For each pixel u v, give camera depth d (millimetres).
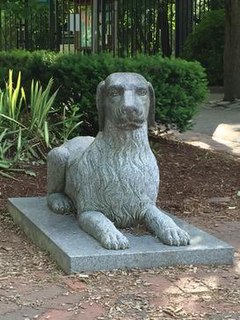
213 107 15812
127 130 4801
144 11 22094
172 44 24094
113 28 20312
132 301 4062
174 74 8516
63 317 3822
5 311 3898
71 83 8195
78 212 5129
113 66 8102
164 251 4629
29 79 8719
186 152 8672
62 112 8383
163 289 4262
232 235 5609
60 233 4941
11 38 20453
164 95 8367
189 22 22016
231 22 16281
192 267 4664
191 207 6484
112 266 4531
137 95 4742
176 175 7555
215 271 4625
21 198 6117
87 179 5000
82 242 4734
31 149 7590
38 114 7676
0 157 7281
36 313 3875
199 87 8750
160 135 9531
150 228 4977
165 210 6359
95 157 4977
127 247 4648
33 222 5238
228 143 10289
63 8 20547
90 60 8289
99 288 4258
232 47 16359
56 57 9391
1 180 6977
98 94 4898
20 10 9969
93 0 18391
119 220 5012
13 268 4641
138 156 4953
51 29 20344
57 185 5562
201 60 20391
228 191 7125
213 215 6262
